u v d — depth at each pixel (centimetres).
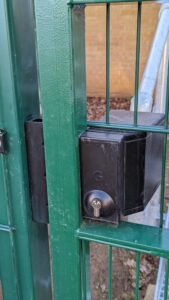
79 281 111
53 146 100
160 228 104
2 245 122
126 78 823
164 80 259
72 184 101
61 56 91
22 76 105
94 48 816
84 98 101
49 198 106
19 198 113
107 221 101
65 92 94
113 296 285
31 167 110
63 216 105
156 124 101
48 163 102
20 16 101
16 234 118
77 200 102
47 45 92
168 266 100
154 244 97
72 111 95
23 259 121
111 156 94
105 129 100
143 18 742
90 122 102
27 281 124
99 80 841
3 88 103
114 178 96
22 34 103
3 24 97
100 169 97
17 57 102
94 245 338
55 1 88
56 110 96
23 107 106
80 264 109
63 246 109
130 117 109
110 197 98
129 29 773
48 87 95
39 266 128
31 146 108
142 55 754
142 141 97
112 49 805
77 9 91
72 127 96
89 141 96
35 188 113
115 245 100
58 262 112
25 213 114
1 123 106
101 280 301
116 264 316
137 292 106
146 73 252
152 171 108
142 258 315
